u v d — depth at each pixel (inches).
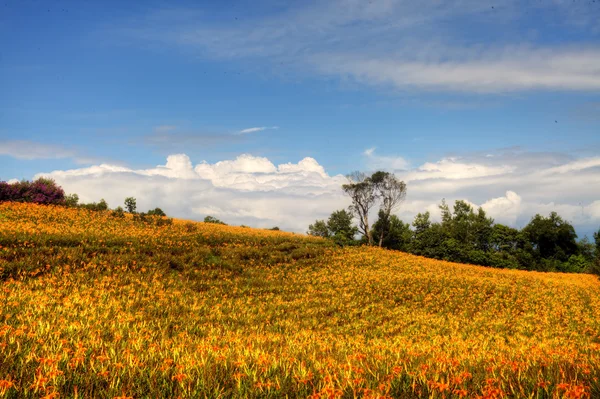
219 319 548.1
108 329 378.9
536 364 232.4
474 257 2304.4
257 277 860.6
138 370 204.4
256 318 587.5
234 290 739.4
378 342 439.8
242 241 1187.3
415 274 1135.0
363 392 177.5
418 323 656.4
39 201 1309.1
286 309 673.0
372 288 908.6
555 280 1414.9
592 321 770.8
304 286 848.3
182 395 175.5
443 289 973.8
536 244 2810.0
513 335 629.6
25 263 639.1
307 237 1549.0
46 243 774.5
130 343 297.6
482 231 2711.6
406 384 191.3
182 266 818.2
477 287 1047.0
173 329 456.1
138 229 1122.0
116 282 647.1
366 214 2586.1
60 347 238.2
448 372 211.2
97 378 187.9
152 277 721.0
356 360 257.4
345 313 679.1
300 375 201.0
